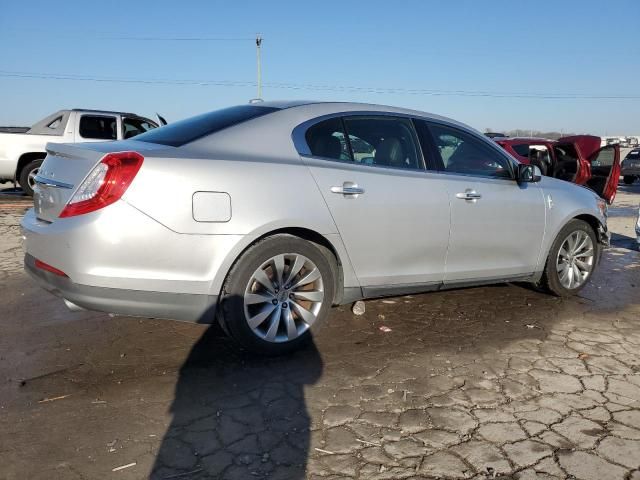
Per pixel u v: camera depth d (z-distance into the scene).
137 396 3.10
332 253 3.79
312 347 3.85
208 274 3.25
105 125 11.85
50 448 2.58
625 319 4.64
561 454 2.60
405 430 2.80
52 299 4.81
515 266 4.75
